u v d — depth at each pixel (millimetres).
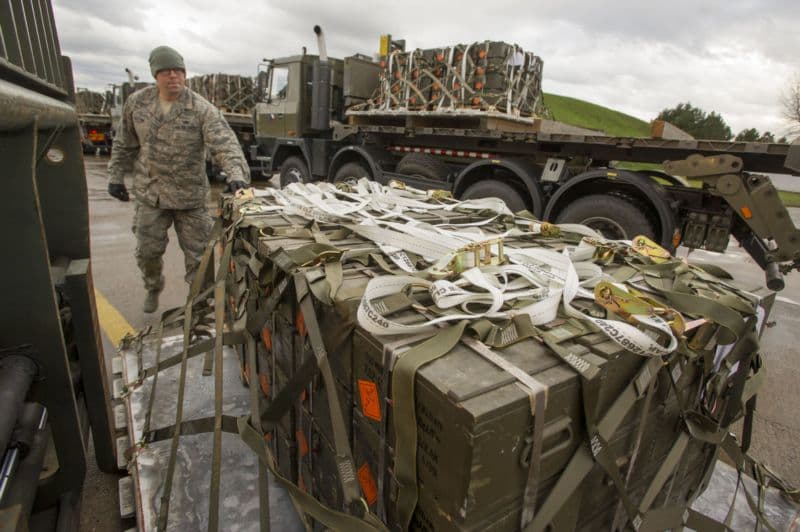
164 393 1927
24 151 864
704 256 6164
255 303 1397
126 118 2598
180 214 2770
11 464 897
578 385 741
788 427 2279
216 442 1052
